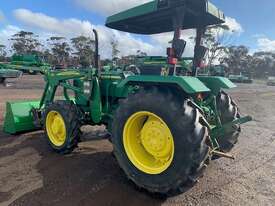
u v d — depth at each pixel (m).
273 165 4.06
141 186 3.07
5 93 12.04
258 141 5.47
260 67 81.81
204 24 3.77
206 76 3.94
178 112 2.76
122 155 3.27
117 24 4.01
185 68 3.60
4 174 3.52
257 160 4.27
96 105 4.32
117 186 3.23
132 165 3.17
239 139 5.60
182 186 2.80
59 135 4.45
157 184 2.92
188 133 2.69
